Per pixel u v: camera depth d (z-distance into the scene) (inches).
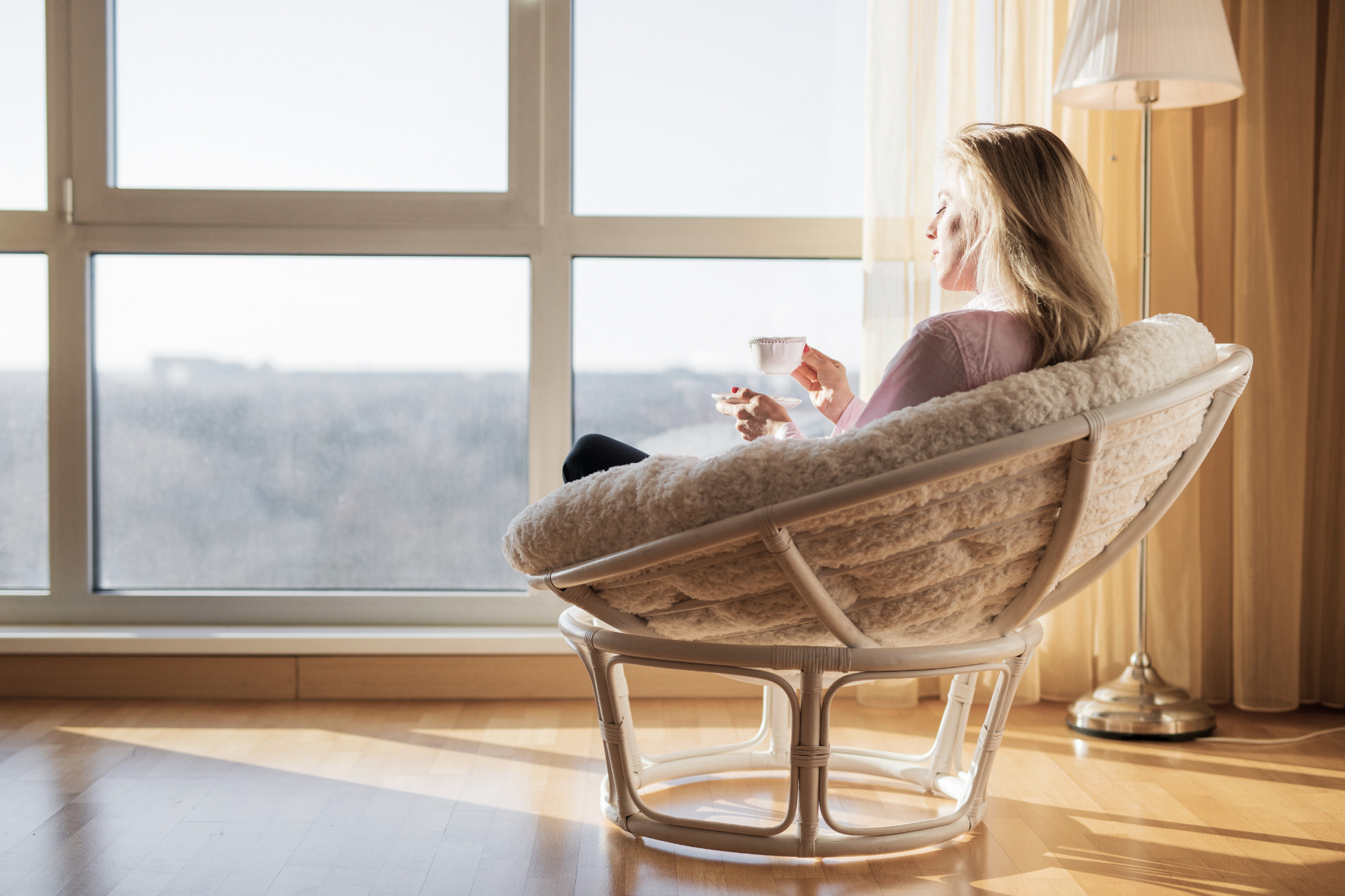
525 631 88.7
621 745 54.6
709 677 87.2
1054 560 47.1
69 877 50.3
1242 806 61.6
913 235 82.0
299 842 55.1
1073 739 75.8
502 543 50.6
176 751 71.5
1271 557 82.4
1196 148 86.4
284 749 72.4
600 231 90.7
